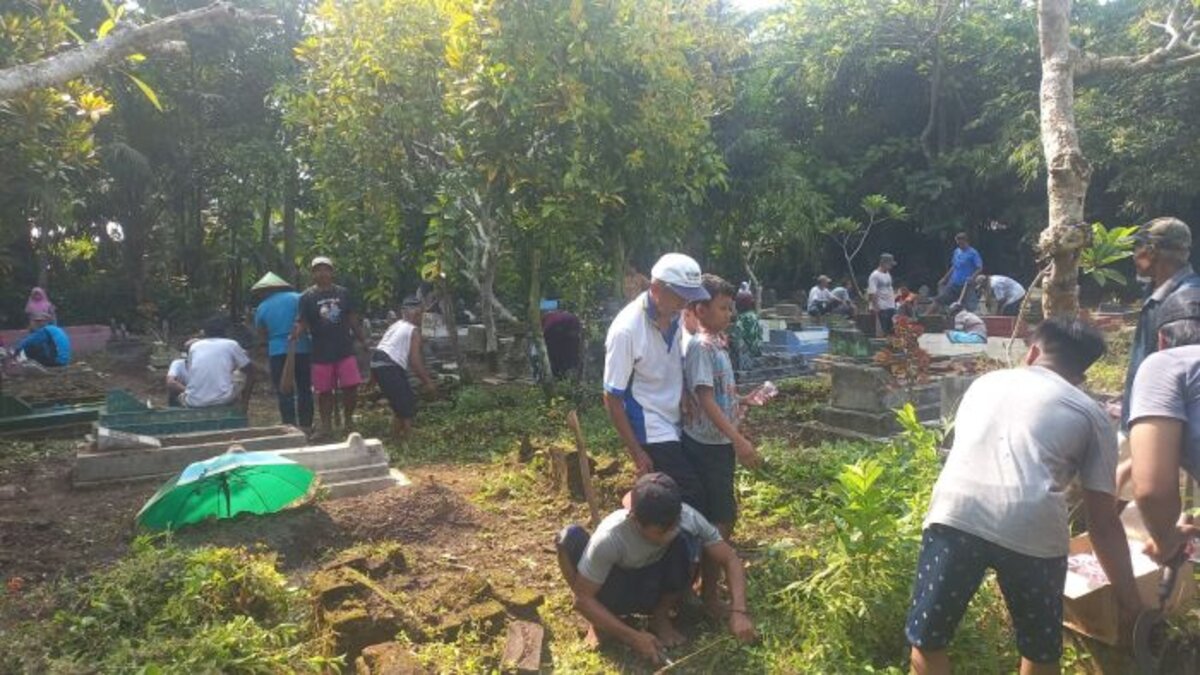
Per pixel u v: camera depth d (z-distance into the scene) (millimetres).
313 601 4047
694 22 11156
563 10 8602
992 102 22594
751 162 19922
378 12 10008
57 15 7590
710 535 3986
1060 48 5270
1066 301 4988
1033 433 2979
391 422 9438
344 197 11023
